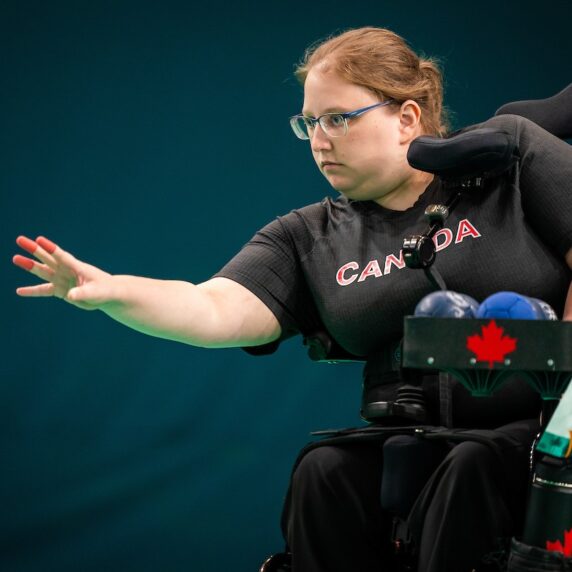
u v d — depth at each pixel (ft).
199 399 56.59
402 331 22.22
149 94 59.47
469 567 18.52
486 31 58.65
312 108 22.36
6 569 45.70
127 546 47.52
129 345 57.36
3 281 58.44
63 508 51.01
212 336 22.59
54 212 59.26
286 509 21.70
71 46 59.57
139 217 59.31
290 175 59.31
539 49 58.54
